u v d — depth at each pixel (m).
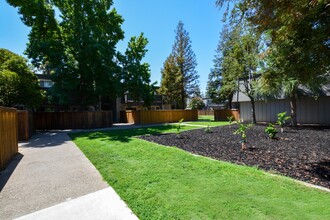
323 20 2.88
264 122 15.89
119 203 2.98
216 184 3.46
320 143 6.78
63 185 3.77
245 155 5.44
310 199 2.80
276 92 12.66
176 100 34.03
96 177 4.16
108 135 10.91
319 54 3.17
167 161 5.04
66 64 16.25
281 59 3.76
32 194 3.40
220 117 21.92
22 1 15.49
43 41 15.96
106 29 18.39
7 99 12.12
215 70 33.19
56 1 17.14
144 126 17.09
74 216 2.67
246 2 2.88
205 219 2.40
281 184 3.34
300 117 14.20
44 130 15.80
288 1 2.56
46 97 16.47
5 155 5.26
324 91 12.30
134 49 19.12
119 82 17.56
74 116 16.91
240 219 2.38
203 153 5.91
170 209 2.67
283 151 5.73
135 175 4.07
